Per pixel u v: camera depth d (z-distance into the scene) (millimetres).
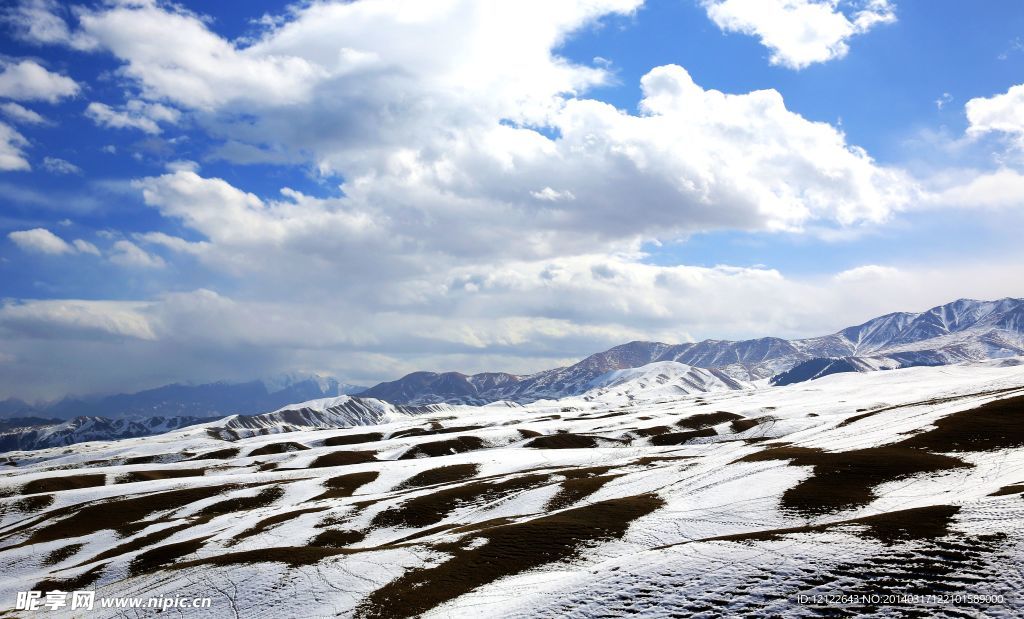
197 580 47938
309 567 47969
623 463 101312
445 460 122500
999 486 45781
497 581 43625
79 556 75562
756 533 40250
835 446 76062
